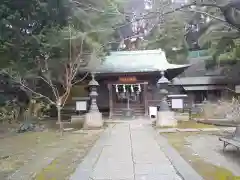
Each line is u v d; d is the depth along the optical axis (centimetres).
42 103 2130
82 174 664
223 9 766
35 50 1648
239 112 1830
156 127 1738
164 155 877
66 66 1742
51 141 1254
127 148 1019
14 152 991
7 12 1373
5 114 1966
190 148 995
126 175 653
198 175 626
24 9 1473
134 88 2648
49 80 1752
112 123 2077
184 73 3650
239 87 2427
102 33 1975
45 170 725
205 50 4116
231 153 898
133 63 2567
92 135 1443
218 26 2825
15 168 754
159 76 2495
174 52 4247
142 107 2594
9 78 1808
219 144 1074
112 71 2384
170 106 2014
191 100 3103
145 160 810
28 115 1964
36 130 1672
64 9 1659
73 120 2067
